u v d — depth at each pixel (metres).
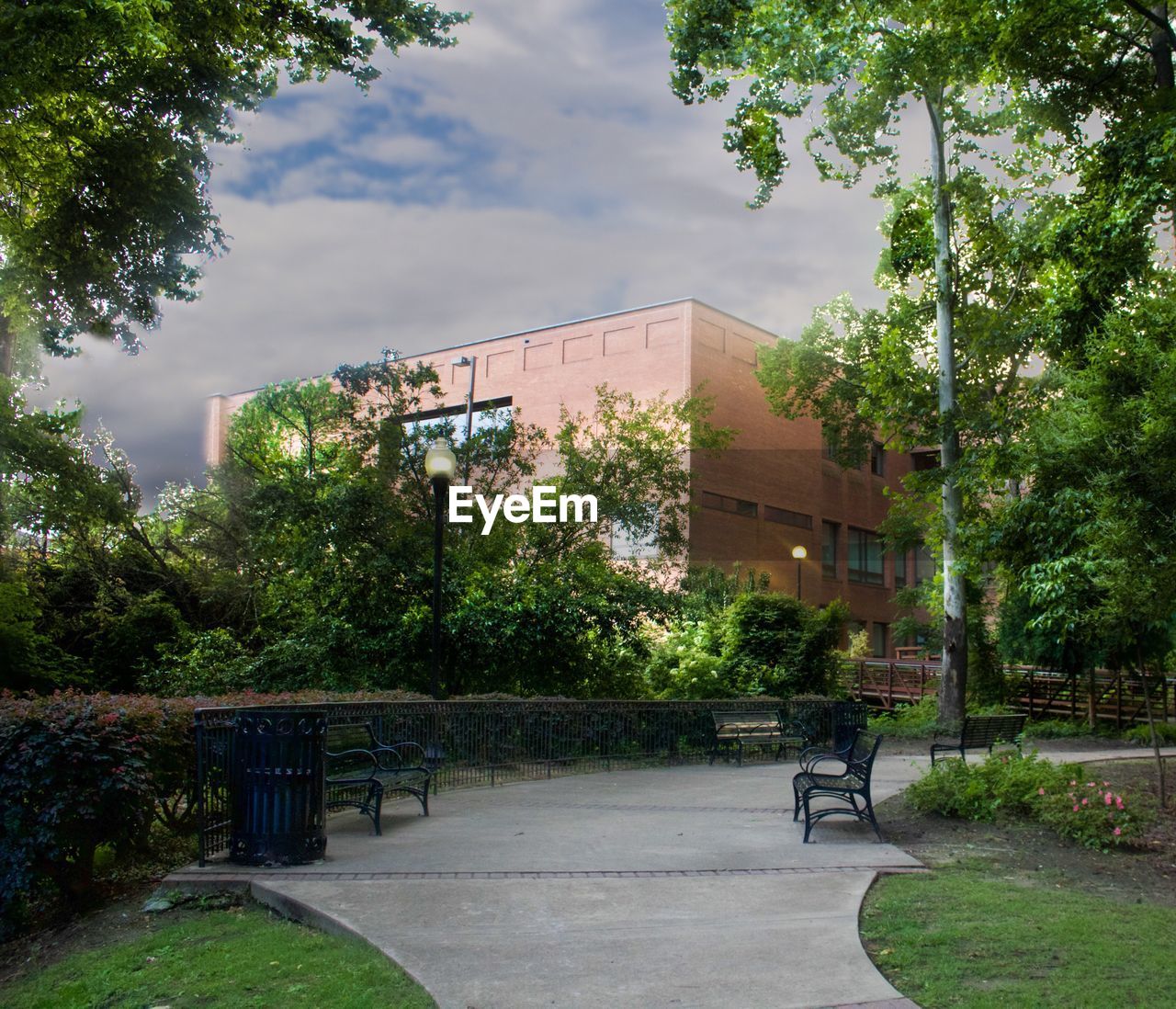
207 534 23.75
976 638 24.92
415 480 17.94
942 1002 4.25
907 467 48.12
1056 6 14.85
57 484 18.67
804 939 5.18
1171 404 7.91
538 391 39.00
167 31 11.82
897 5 18.52
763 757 15.97
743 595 22.03
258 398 23.28
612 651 18.11
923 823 8.97
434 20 16.31
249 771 6.93
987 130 22.36
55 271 16.34
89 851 6.62
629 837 8.20
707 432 20.52
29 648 19.59
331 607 16.80
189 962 5.11
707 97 19.64
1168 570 8.20
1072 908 5.86
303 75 16.41
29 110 14.05
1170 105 15.24
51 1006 4.66
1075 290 15.52
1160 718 21.98
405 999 4.35
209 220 16.48
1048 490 10.33
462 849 7.55
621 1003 4.25
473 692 16.67
